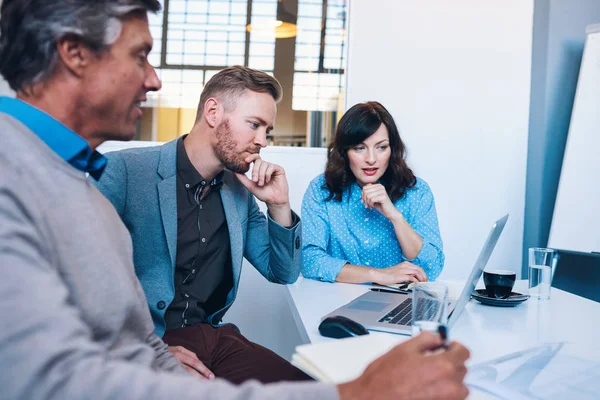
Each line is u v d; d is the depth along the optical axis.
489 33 2.94
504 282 1.39
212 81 1.53
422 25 2.88
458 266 2.99
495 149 2.98
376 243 1.99
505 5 2.94
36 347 0.46
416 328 0.87
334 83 2.85
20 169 0.62
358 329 0.99
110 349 0.72
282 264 1.63
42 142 0.67
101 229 0.71
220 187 1.56
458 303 1.10
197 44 2.76
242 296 2.81
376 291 1.47
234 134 1.50
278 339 2.83
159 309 1.38
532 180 2.97
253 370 1.24
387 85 2.86
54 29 0.69
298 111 2.83
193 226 1.49
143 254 1.42
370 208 1.97
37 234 0.55
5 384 0.45
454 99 2.93
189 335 1.40
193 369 1.20
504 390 0.72
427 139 2.92
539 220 2.92
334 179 2.00
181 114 2.76
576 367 0.82
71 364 0.47
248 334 2.82
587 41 2.78
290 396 0.51
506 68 2.96
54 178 0.66
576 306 1.40
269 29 2.80
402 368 0.54
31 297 0.48
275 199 1.61
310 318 1.17
